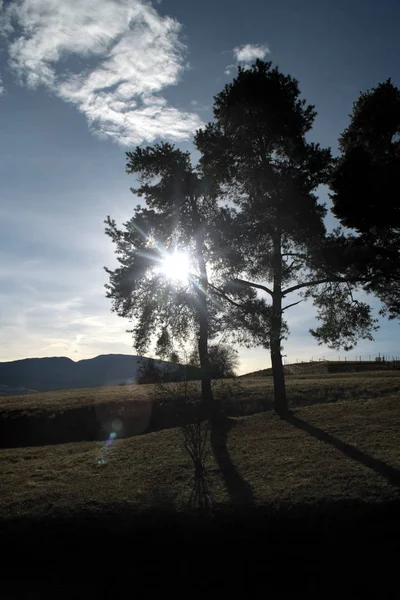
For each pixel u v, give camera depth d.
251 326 20.58
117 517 12.21
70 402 28.64
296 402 26.30
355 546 10.77
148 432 24.33
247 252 20.95
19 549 11.58
